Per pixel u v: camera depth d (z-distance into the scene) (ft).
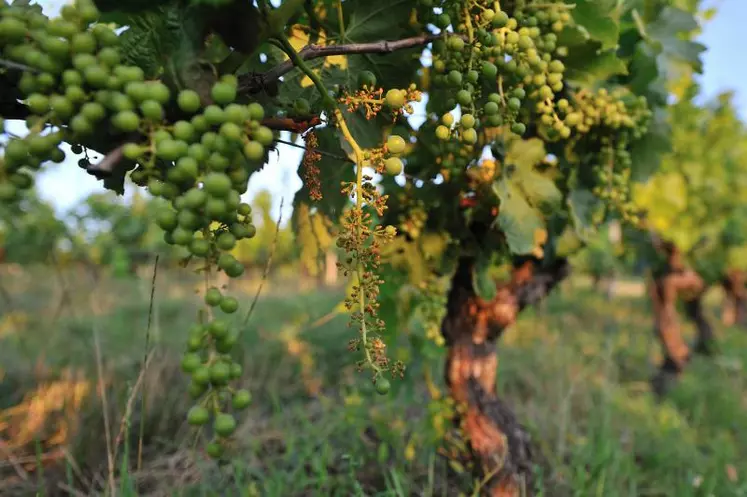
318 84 3.99
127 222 35.91
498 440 8.55
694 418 15.52
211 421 11.26
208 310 3.56
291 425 11.71
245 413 12.10
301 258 7.46
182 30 3.33
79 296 26.40
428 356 9.75
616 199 7.33
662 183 13.78
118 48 3.45
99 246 35.94
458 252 7.67
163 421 10.81
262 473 9.43
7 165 3.20
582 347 21.86
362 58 5.60
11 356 15.72
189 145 3.33
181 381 13.34
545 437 11.75
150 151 3.34
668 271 19.52
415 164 7.50
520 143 6.78
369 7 5.41
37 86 3.28
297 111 4.26
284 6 3.68
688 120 16.30
